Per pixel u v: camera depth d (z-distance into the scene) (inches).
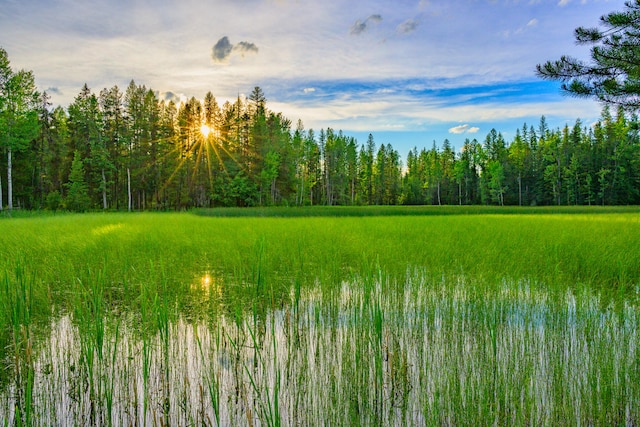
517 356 144.4
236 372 139.6
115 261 294.4
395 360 140.3
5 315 175.0
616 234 419.8
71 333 177.6
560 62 408.2
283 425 109.5
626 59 381.4
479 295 212.2
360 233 455.5
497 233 450.9
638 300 207.2
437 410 112.1
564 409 113.3
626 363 135.1
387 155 3070.9
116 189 1588.3
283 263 301.6
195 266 301.0
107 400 112.6
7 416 114.3
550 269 266.8
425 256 322.7
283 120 2209.6
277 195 1871.3
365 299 180.9
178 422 113.4
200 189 1715.1
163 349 153.2
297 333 164.6
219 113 1905.8
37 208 1417.3
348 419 112.0
